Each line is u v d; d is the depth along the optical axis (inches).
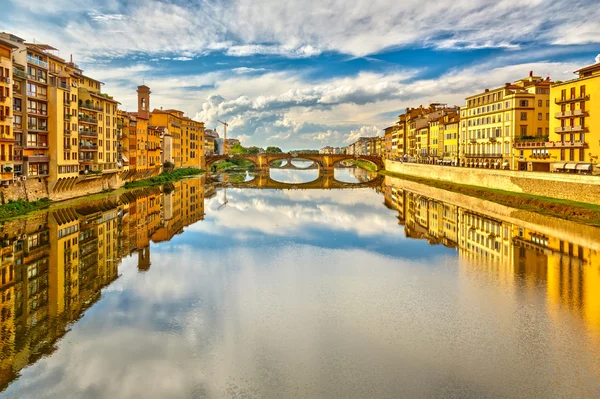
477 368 855.7
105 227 2178.9
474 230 2204.7
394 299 1225.4
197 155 7519.7
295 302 1200.8
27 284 1288.1
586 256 1660.9
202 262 1601.9
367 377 825.5
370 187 4936.0
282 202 3521.2
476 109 4493.1
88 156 3334.2
